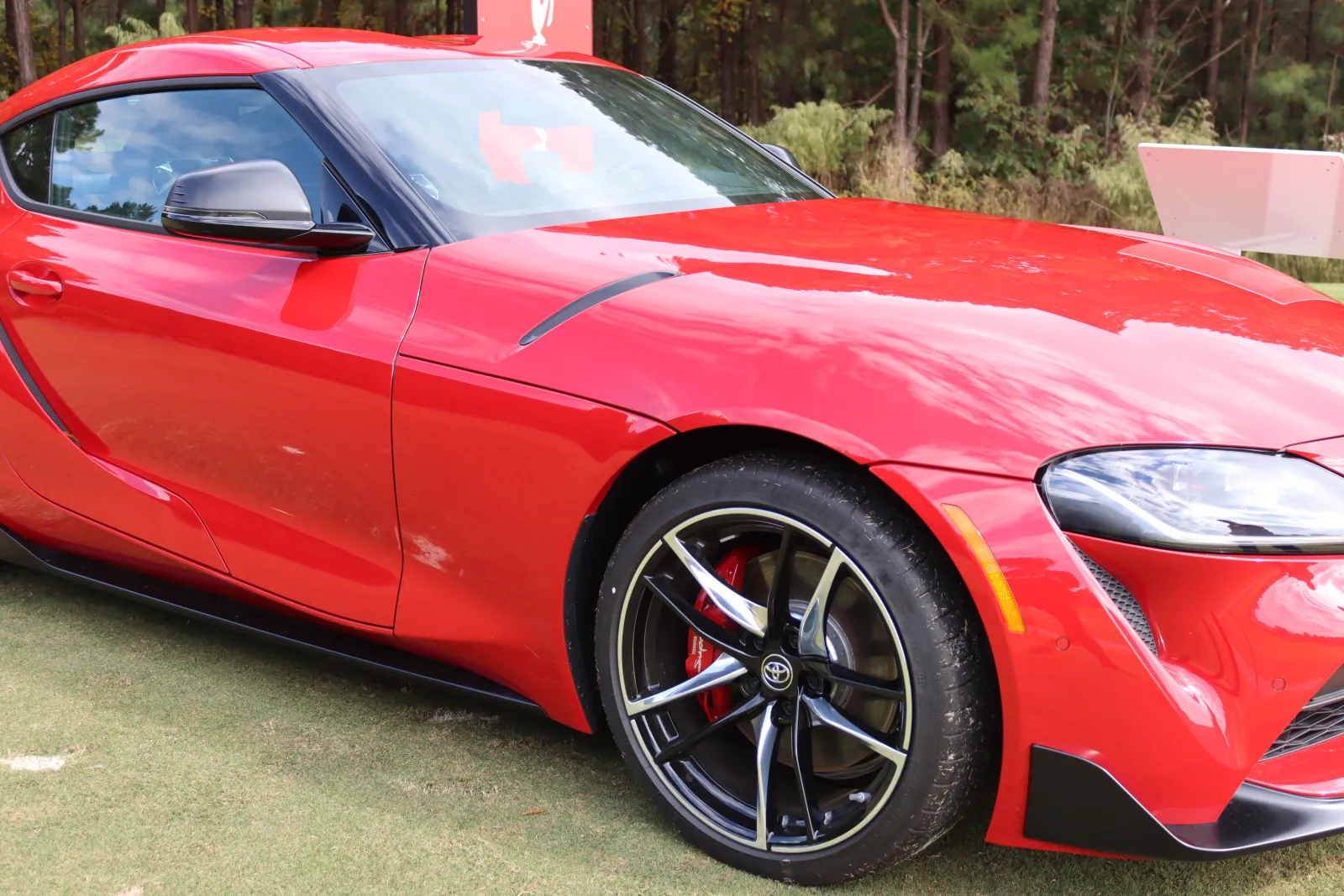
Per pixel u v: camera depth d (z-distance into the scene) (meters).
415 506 2.00
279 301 2.15
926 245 2.11
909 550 1.58
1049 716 1.52
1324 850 1.82
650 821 1.93
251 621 2.40
